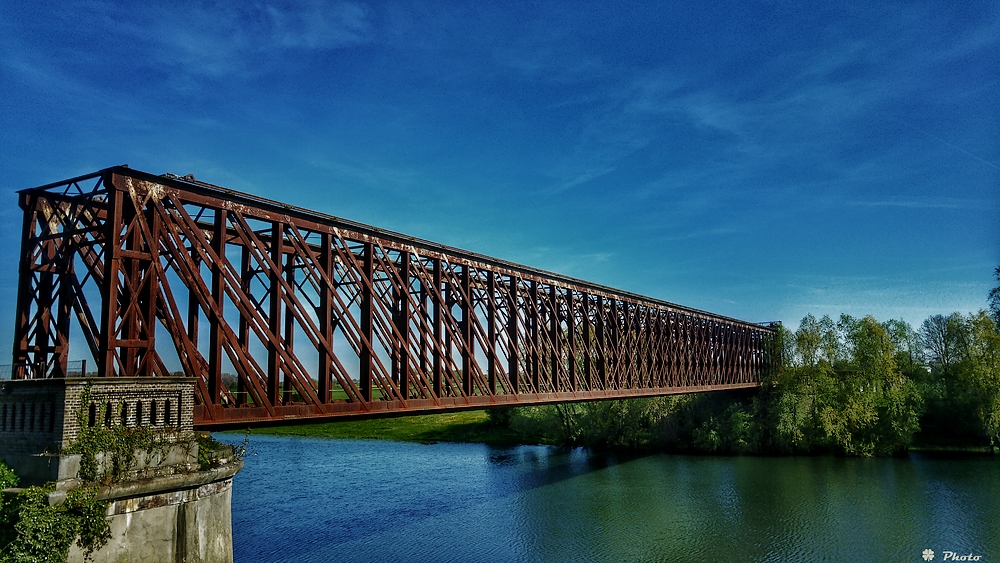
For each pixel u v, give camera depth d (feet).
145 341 72.02
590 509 155.84
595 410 275.39
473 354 124.77
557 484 188.24
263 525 140.46
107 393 64.75
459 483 191.21
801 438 242.58
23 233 82.07
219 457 75.36
